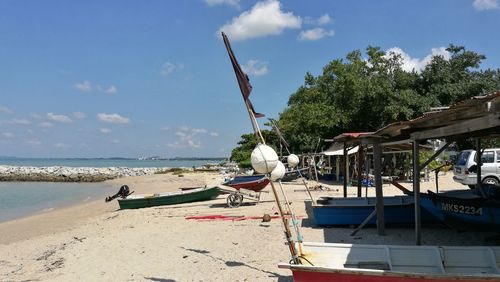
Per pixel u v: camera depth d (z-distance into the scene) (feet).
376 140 36.14
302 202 62.23
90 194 114.21
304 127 103.65
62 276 28.94
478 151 42.11
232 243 35.53
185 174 186.91
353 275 19.60
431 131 27.32
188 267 28.96
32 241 44.06
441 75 95.45
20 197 109.40
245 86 22.84
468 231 36.42
